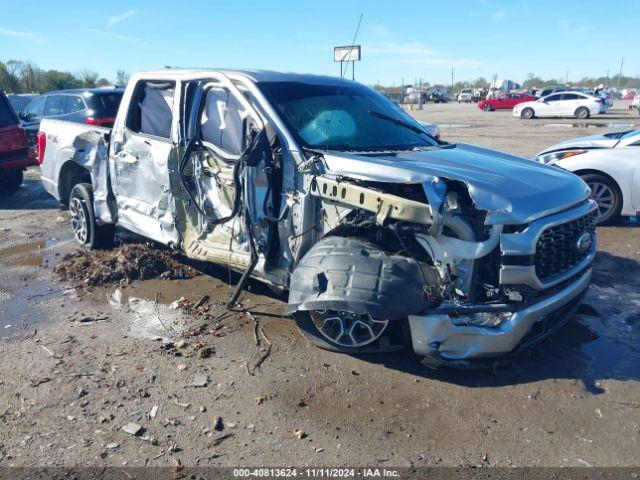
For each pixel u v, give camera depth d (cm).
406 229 367
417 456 307
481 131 2356
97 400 357
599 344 431
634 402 354
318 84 506
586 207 411
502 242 355
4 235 750
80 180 696
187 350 421
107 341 437
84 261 605
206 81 496
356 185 382
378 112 514
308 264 388
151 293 535
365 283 362
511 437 322
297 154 414
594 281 569
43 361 405
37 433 325
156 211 539
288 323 465
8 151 1002
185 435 324
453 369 390
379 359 406
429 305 357
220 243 484
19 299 523
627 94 7656
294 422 336
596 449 312
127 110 569
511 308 363
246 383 377
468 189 362
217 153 467
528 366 397
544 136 2058
